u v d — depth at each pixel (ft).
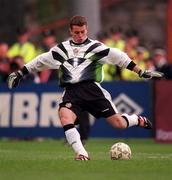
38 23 302.66
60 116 95.35
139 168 86.94
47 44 168.45
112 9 301.22
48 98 160.35
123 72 176.96
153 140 160.15
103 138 160.35
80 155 94.43
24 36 173.68
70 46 96.17
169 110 154.51
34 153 116.47
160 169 86.43
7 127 163.32
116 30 177.78
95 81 96.02
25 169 85.71
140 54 181.27
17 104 162.61
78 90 95.50
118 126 96.63
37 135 161.27
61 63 96.22
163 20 301.63
